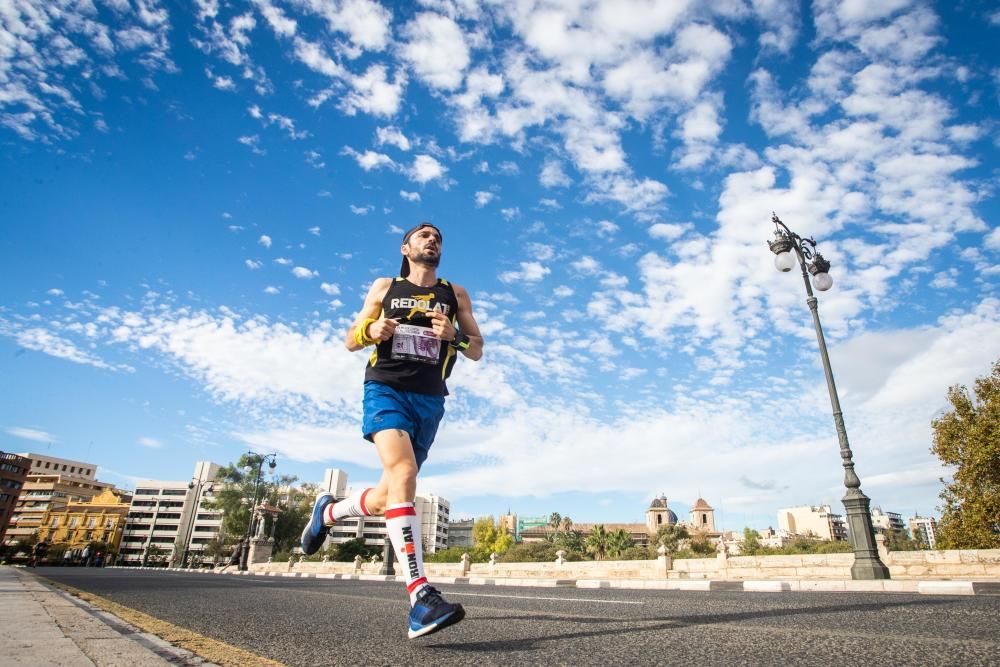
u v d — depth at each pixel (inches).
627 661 80.6
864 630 110.3
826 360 446.3
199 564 3043.8
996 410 777.6
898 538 1999.3
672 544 2353.6
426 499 4889.3
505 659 82.7
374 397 107.7
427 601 90.5
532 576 790.5
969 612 144.3
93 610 149.9
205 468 3235.7
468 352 119.5
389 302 116.8
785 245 471.8
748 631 110.4
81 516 4040.4
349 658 84.8
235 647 94.9
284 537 2438.5
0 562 3491.6
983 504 767.1
